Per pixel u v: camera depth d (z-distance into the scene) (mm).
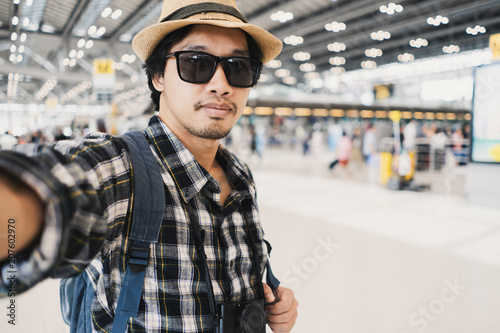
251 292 706
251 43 750
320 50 22625
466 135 15281
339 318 2547
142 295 589
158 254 598
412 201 6852
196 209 662
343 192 7902
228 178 815
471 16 15945
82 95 31516
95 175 509
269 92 32906
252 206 786
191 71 676
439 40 19469
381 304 2746
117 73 25578
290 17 11234
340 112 26375
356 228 4863
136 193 585
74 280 757
